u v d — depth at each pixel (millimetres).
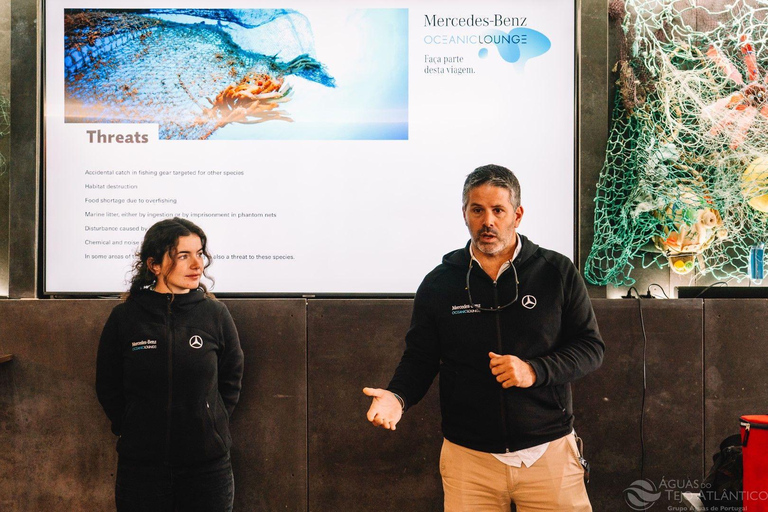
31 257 2621
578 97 2623
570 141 2615
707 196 2633
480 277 1746
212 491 1972
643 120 2619
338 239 2625
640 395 2557
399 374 1765
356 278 2625
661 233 2672
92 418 2549
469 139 2623
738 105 2656
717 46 2691
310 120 2625
